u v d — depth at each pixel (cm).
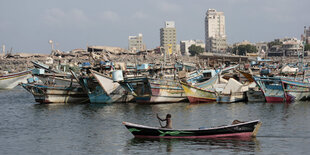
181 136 3278
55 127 4116
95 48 19300
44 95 6366
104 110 5344
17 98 7781
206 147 2991
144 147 3045
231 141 3158
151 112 5019
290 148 2947
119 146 3114
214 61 9950
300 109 4997
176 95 6125
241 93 6141
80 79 6266
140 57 17412
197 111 5056
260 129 3647
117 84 6162
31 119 4747
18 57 19338
